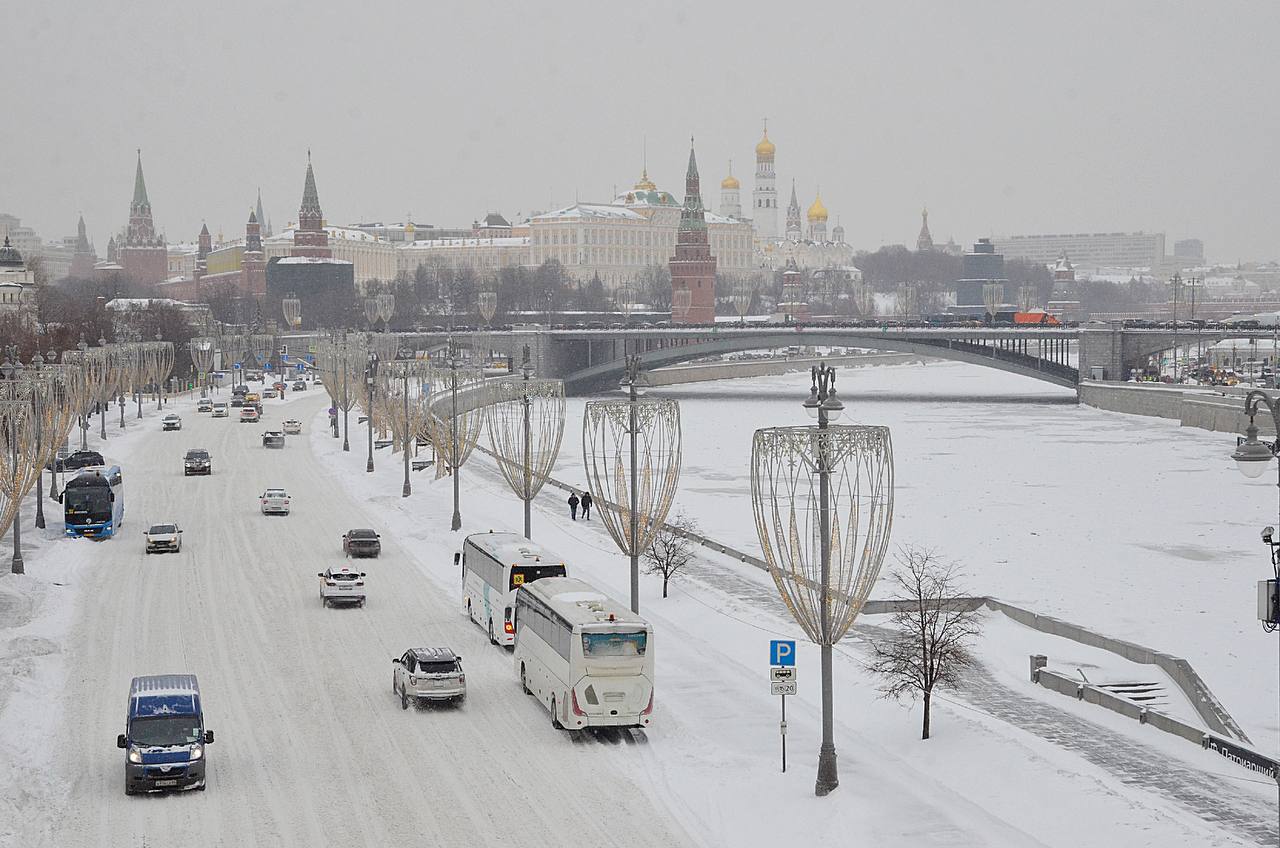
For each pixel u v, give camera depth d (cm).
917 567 11450
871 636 8938
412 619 9556
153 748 6019
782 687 6325
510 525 13562
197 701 6266
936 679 6838
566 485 15888
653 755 6562
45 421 13612
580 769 6378
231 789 6119
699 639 8888
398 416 19612
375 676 8044
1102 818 5594
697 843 5503
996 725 6850
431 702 7412
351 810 5856
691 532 12450
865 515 14625
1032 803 5841
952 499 16088
